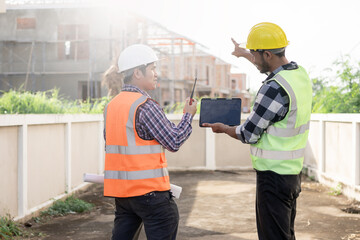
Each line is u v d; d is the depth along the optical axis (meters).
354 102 9.19
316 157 9.55
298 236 5.12
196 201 7.32
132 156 2.84
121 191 2.87
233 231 5.38
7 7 25.95
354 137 7.14
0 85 25.94
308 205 6.83
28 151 6.00
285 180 2.88
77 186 7.96
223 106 3.12
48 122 6.54
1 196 5.31
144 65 3.00
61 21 25.97
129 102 2.89
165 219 2.88
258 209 3.00
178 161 11.63
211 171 11.34
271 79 2.85
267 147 2.89
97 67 25.56
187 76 33.50
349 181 7.48
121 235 3.02
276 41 2.92
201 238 5.09
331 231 5.31
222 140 11.62
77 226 5.68
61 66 25.97
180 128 2.91
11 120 5.41
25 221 5.75
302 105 2.87
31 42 25.89
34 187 6.18
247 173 10.91
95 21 25.78
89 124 8.72
